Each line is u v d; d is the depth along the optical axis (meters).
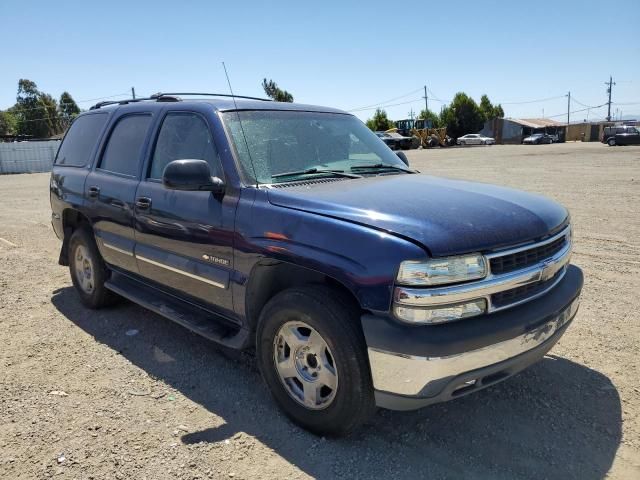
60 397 3.58
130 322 4.95
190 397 3.56
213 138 3.65
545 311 2.92
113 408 3.43
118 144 4.76
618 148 35.84
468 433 3.12
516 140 71.81
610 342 4.26
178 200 3.79
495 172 18.89
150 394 3.61
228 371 3.94
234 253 3.35
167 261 3.96
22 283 6.25
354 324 2.77
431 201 3.04
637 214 9.52
